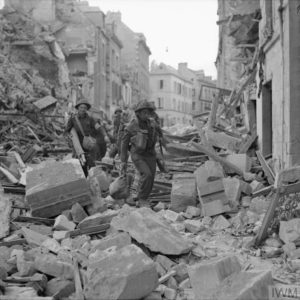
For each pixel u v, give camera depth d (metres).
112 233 5.26
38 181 6.35
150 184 7.04
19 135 16.83
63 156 14.42
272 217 5.62
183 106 89.12
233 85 26.44
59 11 42.19
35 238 5.28
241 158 10.03
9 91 23.48
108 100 48.19
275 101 10.47
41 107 21.34
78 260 4.49
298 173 5.96
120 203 7.41
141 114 6.85
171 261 4.68
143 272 3.65
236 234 6.18
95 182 7.32
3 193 7.33
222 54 29.75
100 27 43.69
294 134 8.70
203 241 5.86
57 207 6.25
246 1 15.95
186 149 11.91
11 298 3.70
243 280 3.71
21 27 35.31
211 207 6.93
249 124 16.44
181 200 7.41
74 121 8.15
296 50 8.73
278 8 9.31
